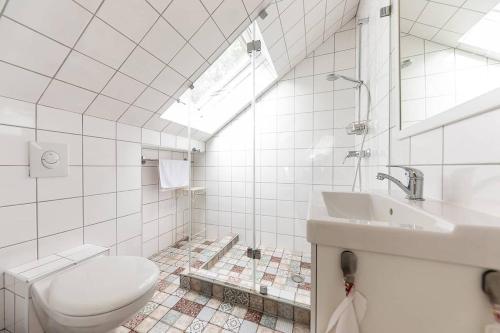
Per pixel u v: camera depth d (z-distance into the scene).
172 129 1.98
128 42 1.06
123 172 1.55
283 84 2.12
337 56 1.95
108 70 1.14
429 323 0.37
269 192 2.19
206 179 2.46
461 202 0.57
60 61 0.97
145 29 1.05
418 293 0.37
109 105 1.34
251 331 1.12
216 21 1.24
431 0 0.73
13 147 0.98
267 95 2.18
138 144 1.68
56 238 1.15
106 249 1.22
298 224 2.09
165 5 1.00
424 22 0.76
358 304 0.40
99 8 0.88
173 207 2.31
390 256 0.39
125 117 1.51
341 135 1.94
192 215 2.51
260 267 1.74
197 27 1.20
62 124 1.17
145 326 1.15
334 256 0.42
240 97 2.23
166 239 2.21
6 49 0.83
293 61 2.00
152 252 2.04
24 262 1.02
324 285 0.43
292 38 1.72
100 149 1.38
